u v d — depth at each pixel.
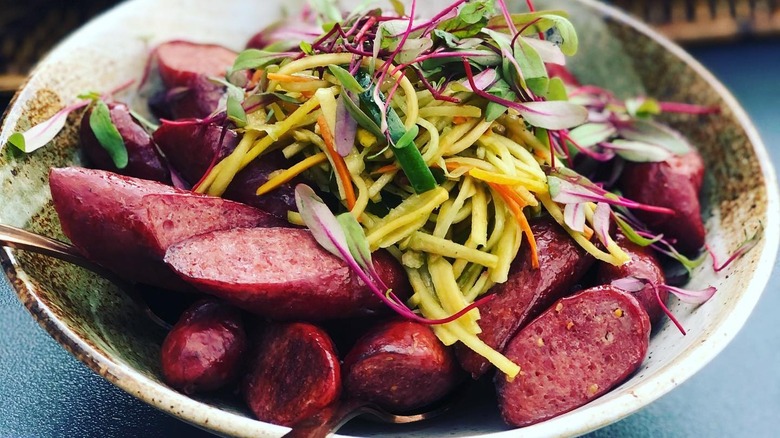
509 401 0.30
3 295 0.35
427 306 0.30
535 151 0.33
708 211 0.37
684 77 0.40
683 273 0.35
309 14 0.40
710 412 0.34
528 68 0.32
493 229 0.31
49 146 0.33
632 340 0.29
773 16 0.51
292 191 0.31
